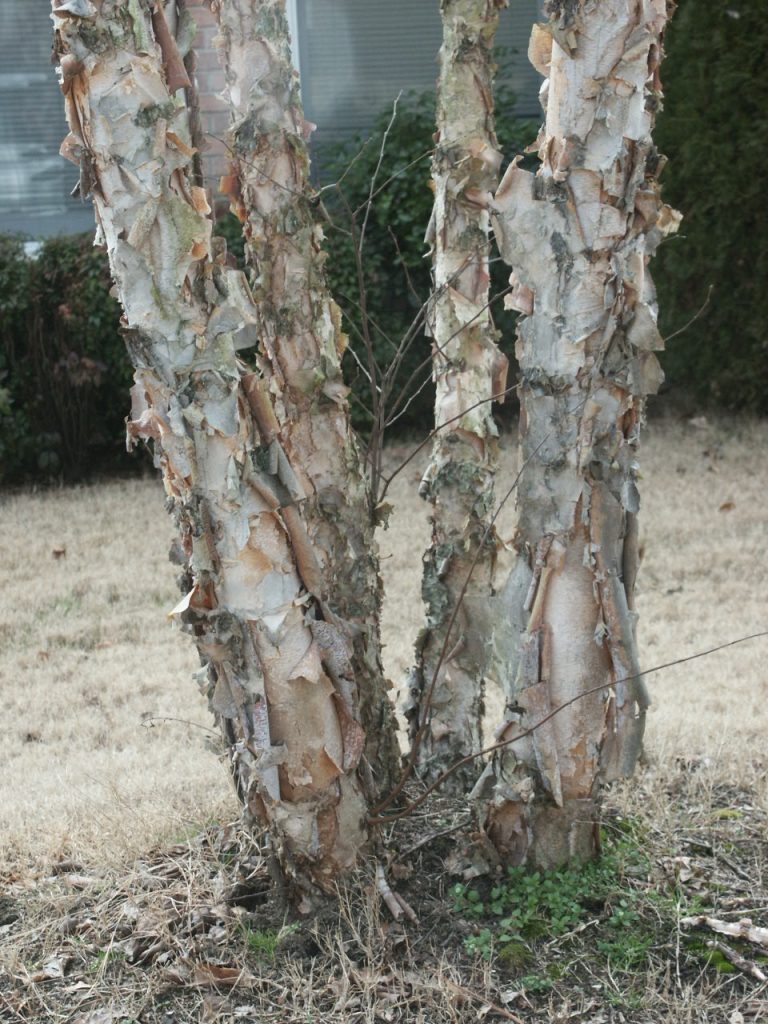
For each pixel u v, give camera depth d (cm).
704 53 689
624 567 253
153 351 219
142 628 528
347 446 285
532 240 234
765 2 674
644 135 230
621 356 238
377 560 298
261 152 266
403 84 815
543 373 239
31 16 802
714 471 701
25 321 746
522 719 255
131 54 205
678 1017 226
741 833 296
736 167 690
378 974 238
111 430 791
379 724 296
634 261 234
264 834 258
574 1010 230
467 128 294
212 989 244
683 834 295
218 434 223
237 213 276
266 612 235
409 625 504
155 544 641
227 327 221
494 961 244
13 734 423
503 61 809
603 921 255
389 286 749
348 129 820
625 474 245
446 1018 230
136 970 252
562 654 250
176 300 216
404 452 765
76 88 208
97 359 744
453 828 284
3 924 275
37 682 475
